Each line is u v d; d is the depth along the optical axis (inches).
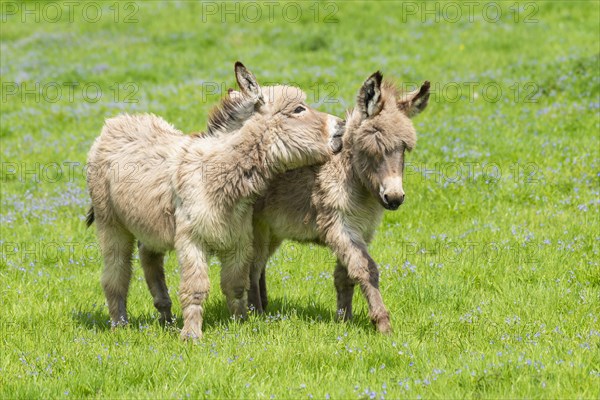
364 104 905.5
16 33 3383.4
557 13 3006.9
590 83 2084.2
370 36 2962.6
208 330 957.8
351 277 934.4
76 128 2160.4
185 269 922.7
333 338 893.8
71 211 1563.7
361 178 918.4
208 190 915.4
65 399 748.6
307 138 919.7
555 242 1230.9
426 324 933.8
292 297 1117.7
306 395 733.9
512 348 831.7
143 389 770.8
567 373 748.0
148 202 962.7
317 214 960.3
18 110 2372.0
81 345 888.9
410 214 1417.3
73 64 2874.0
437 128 1849.2
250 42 3021.7
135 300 1138.0
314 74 2466.8
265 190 964.6
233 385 758.5
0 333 946.1
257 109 933.2
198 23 3287.4
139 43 3107.8
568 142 1701.5
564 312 972.6
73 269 1268.5
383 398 715.4
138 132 1018.7
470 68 2459.4
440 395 718.5
